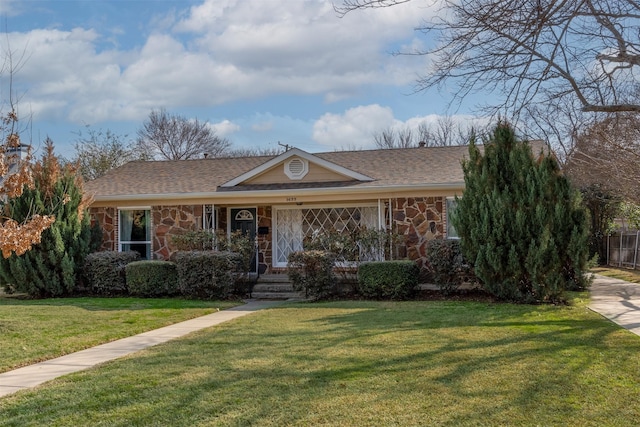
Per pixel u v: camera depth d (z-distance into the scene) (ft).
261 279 49.80
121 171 61.98
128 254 48.93
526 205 37.11
